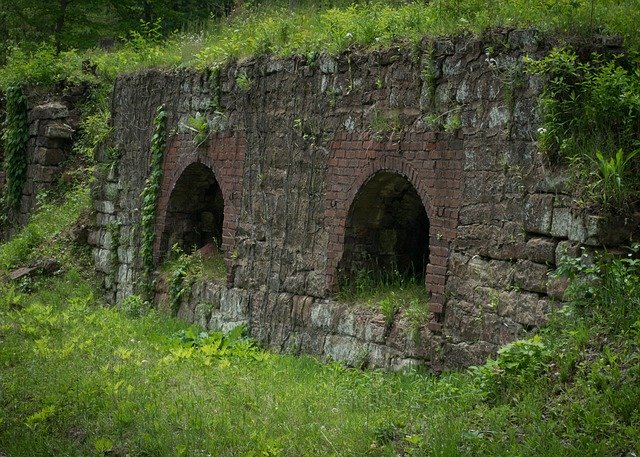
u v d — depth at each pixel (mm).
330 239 10516
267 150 11586
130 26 26078
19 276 15719
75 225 16422
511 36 8430
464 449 6559
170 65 14000
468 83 8828
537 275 8023
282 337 11039
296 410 8031
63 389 8680
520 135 8273
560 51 7992
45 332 11562
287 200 11219
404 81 9586
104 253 15312
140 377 9281
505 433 6637
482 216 8602
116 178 15109
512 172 8328
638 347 6941
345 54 10414
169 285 13242
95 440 7500
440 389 7988
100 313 13328
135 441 7410
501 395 7320
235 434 7422
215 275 12672
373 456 6754
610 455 6035
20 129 19594
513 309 8180
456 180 8914
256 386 8945
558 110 7992
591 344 7211
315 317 10570
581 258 7641
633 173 7855
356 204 10281
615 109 7812
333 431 7355
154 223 13953
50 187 18938
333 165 10531
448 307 8883
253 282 11641
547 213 7973
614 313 7289
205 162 12789
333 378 9344
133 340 11164
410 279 10281
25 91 19656
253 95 11828
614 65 8078
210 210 14062
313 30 11602
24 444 7449
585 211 7641
